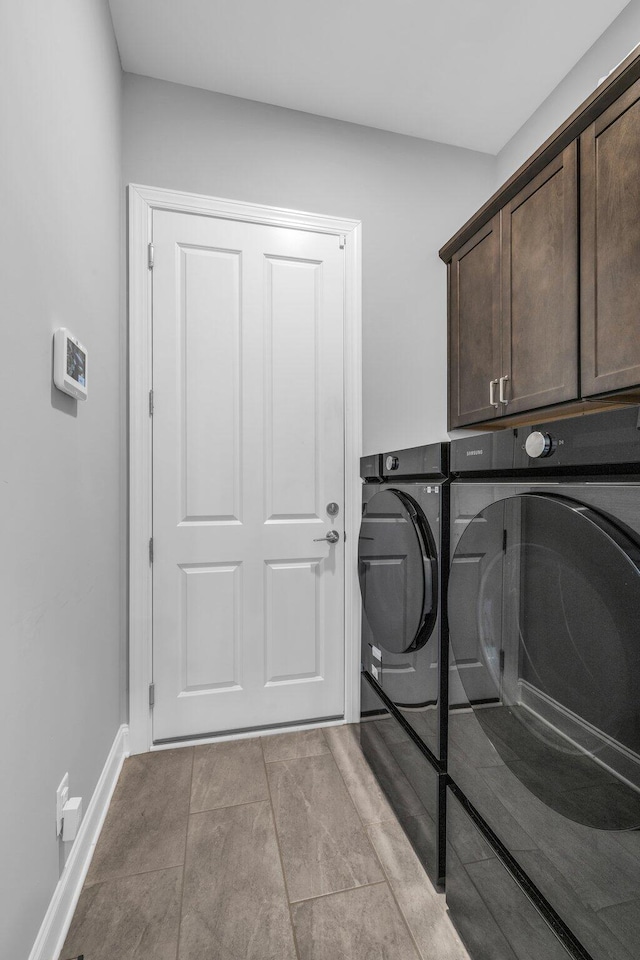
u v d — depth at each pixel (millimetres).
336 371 2086
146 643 1847
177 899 1177
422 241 2234
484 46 1761
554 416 1967
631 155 1294
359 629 2084
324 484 2066
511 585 920
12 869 810
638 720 649
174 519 1889
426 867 1251
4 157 796
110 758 1586
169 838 1379
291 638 2029
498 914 944
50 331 1020
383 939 1075
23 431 872
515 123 2150
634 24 1604
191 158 1914
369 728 1722
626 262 1314
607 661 700
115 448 1722
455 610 1117
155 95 1881
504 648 944
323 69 1853
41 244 965
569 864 781
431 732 1243
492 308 1927
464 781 1088
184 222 1896
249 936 1082
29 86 905
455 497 1168
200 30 1685
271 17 1643
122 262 1831
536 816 860
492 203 1860
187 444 1904
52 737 1016
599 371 1407
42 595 964
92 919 1119
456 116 2100
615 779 689
